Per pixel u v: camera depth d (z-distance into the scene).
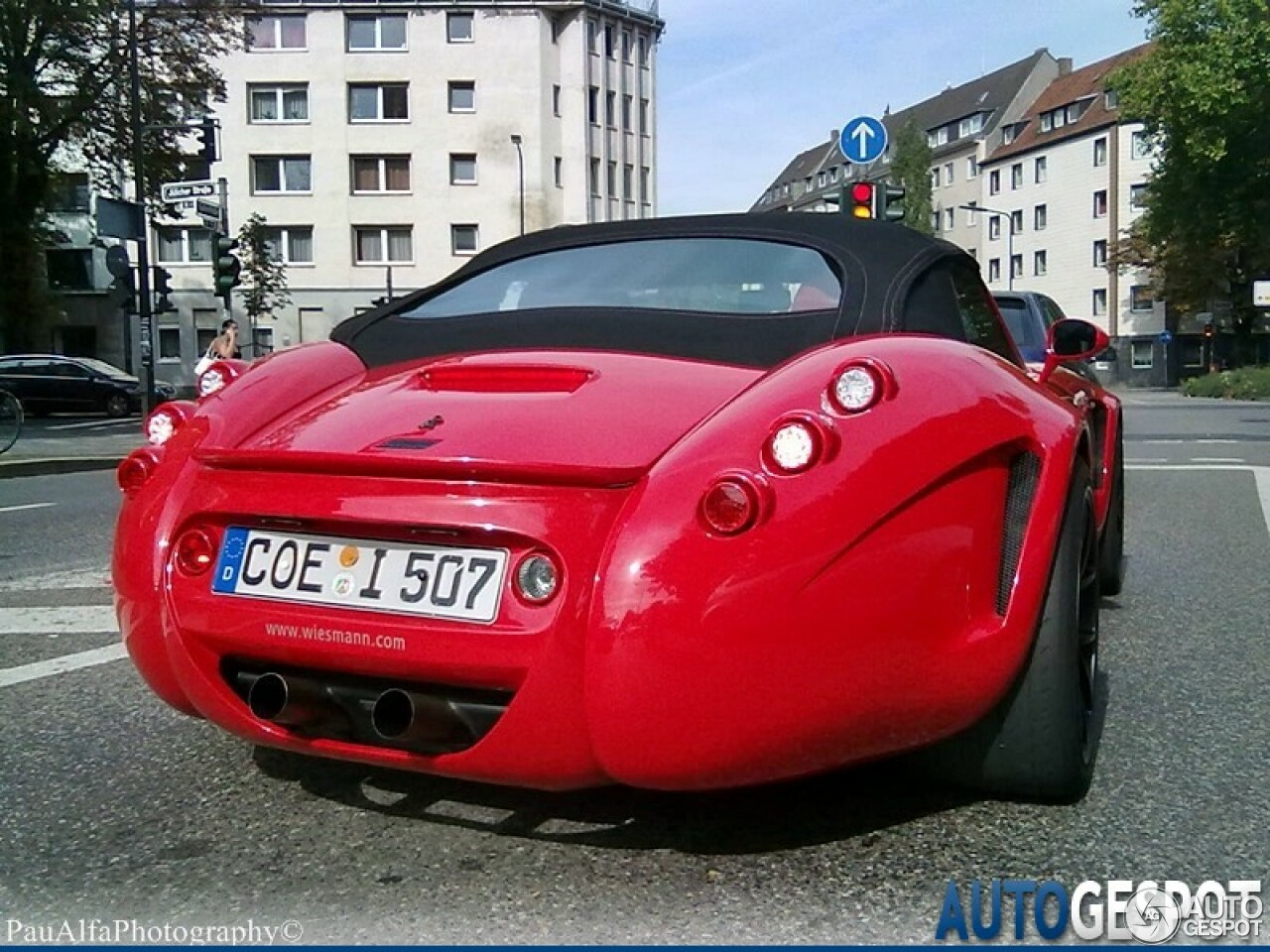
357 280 50.50
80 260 49.28
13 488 11.75
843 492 2.27
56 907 2.44
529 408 2.60
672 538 2.22
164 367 49.69
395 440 2.54
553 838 2.73
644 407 2.55
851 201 12.46
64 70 32.41
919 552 2.38
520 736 2.29
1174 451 13.93
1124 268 60.28
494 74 50.22
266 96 49.94
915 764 2.86
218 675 2.62
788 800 2.92
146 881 2.55
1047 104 73.62
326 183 50.06
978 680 2.50
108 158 32.88
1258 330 54.47
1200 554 6.66
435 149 50.25
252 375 3.05
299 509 2.50
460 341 3.19
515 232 50.53
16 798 3.03
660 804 2.90
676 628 2.19
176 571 2.64
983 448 2.51
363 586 2.42
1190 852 2.67
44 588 6.07
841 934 2.31
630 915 2.38
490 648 2.28
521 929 2.33
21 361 30.19
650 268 3.32
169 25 31.86
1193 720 3.62
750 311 3.07
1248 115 41.56
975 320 3.51
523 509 2.32
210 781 3.12
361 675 2.44
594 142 53.50
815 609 2.23
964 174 82.12
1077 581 2.78
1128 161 64.88
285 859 2.65
